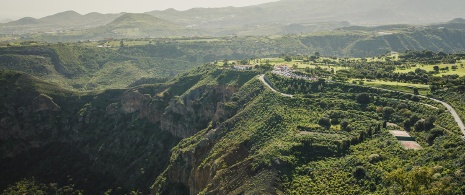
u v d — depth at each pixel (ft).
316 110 586.04
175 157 647.15
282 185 409.69
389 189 344.28
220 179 485.15
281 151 457.27
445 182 317.83
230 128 625.00
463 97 524.52
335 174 403.54
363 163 401.90
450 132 427.33
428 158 377.30
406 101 563.07
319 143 462.60
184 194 601.62
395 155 409.08
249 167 468.34
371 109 560.61
